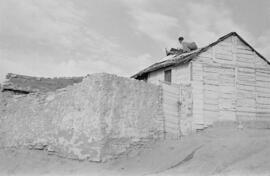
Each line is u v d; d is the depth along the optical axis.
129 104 19.25
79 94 19.47
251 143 16.75
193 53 23.33
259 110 24.33
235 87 23.78
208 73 23.08
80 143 18.55
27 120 21.92
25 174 17.78
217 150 16.84
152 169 16.86
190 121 21.81
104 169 17.00
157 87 20.73
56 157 19.44
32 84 25.97
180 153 17.91
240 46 24.42
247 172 13.83
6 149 22.06
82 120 18.86
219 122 22.58
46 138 20.48
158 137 20.08
